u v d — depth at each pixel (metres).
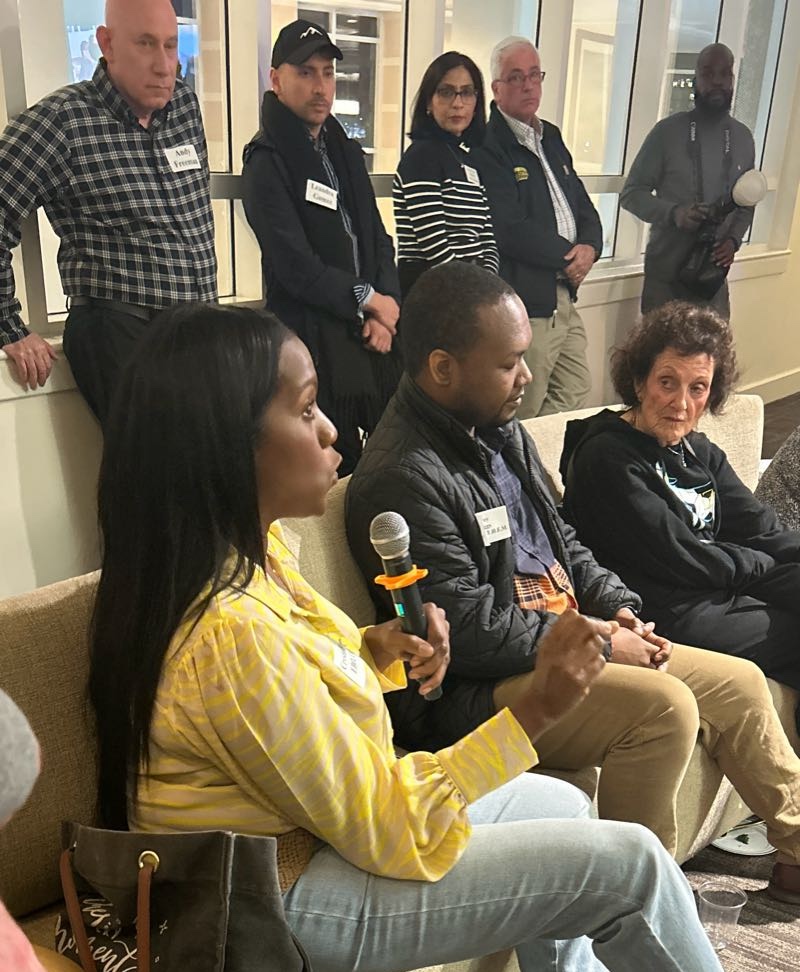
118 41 2.44
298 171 2.78
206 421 1.01
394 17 3.78
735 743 1.79
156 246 2.59
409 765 1.13
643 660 1.72
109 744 1.08
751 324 5.86
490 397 1.67
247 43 3.24
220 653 1.00
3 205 2.41
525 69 3.55
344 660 1.13
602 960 1.19
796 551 2.21
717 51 4.29
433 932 1.10
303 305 2.86
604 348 4.85
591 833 1.15
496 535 1.69
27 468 2.68
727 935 1.79
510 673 1.65
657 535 1.99
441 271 1.68
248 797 1.06
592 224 3.98
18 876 1.23
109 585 1.06
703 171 4.39
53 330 2.88
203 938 0.93
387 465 1.63
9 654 1.23
